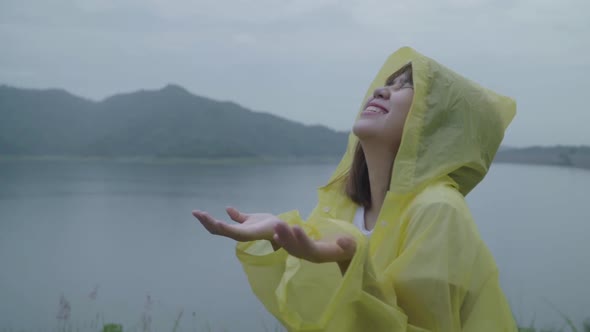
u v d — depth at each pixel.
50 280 8.16
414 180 1.57
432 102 1.64
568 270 6.76
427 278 1.35
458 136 1.64
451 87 1.67
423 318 1.36
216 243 11.93
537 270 6.81
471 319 1.38
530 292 5.51
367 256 1.25
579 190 18.17
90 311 5.73
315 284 1.31
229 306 5.65
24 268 9.39
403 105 1.73
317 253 1.17
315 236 1.34
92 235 13.79
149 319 4.63
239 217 1.43
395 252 1.50
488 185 20.55
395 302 1.34
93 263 9.81
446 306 1.34
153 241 12.51
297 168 51.66
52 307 6.07
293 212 1.59
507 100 1.85
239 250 1.63
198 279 7.65
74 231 14.55
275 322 4.77
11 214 17.95
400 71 1.93
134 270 8.81
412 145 1.61
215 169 50.81
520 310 4.59
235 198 21.38
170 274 8.19
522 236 9.73
